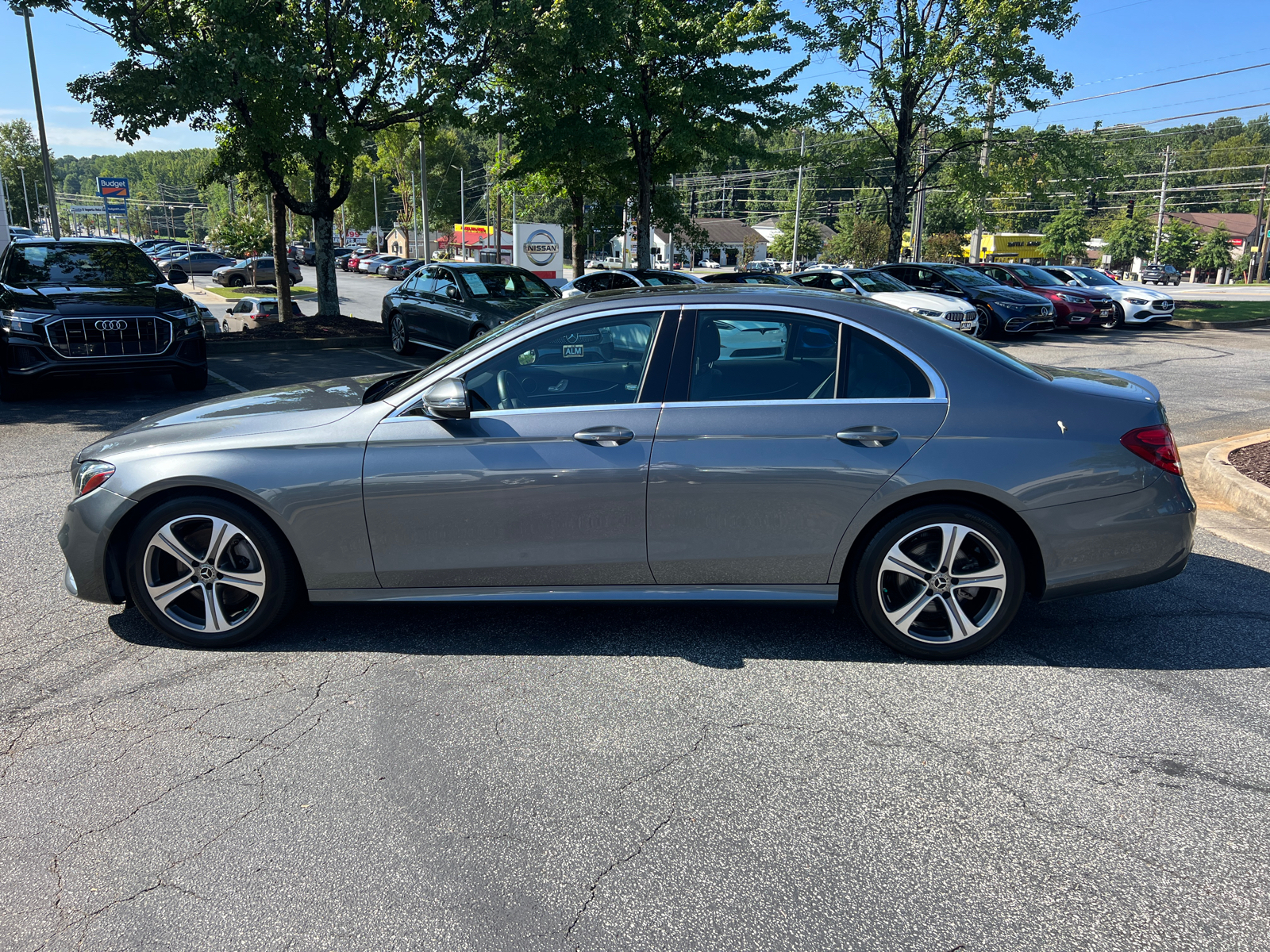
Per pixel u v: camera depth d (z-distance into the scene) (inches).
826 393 143.6
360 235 4729.3
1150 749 120.7
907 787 112.2
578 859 98.6
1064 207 3548.2
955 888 93.6
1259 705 132.7
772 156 824.3
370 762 117.6
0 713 130.3
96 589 151.1
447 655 149.9
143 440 151.6
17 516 225.8
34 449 296.2
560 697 135.5
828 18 815.1
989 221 1207.6
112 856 99.0
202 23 526.6
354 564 147.0
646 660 148.2
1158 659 148.3
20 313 352.2
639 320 146.6
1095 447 140.4
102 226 4436.5
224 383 441.7
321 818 105.8
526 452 142.5
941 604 146.0
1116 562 143.2
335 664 146.5
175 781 113.3
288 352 588.7
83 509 147.7
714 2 753.0
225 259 2081.7
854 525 141.9
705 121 766.5
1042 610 170.1
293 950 85.2
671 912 90.4
